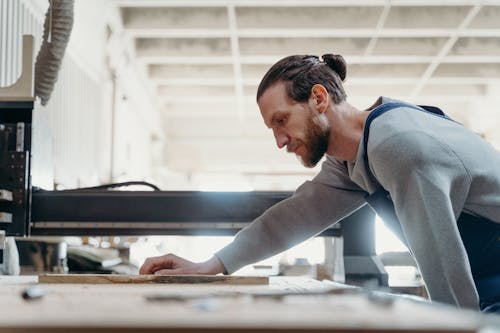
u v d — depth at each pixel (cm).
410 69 768
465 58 709
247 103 912
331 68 139
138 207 164
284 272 347
